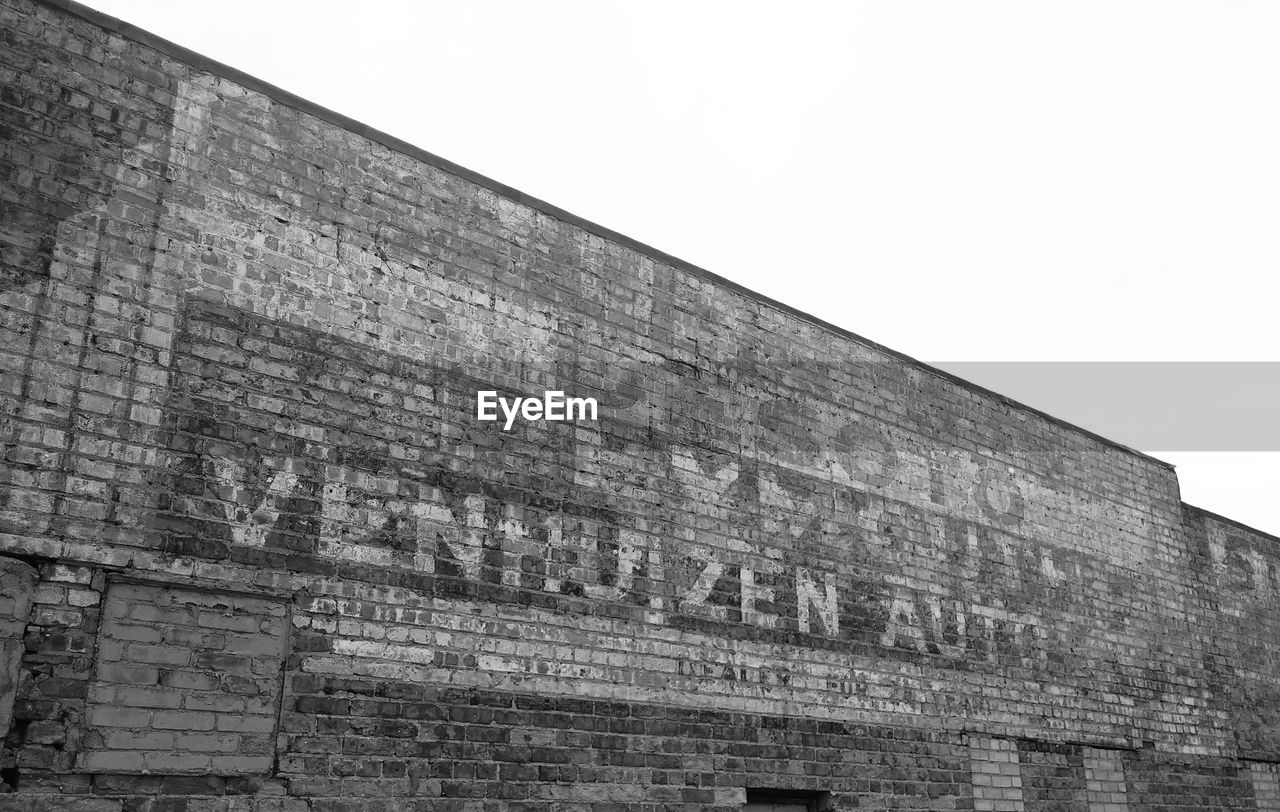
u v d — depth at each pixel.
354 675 5.55
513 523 6.40
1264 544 12.91
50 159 5.25
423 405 6.21
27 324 5.00
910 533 8.78
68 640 4.80
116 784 4.78
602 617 6.64
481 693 5.98
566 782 6.18
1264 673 12.11
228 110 5.93
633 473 7.11
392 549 5.86
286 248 5.93
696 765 6.79
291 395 5.72
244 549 5.36
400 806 5.52
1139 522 11.19
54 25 5.43
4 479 4.79
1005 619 9.30
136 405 5.21
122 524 5.04
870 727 7.90
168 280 5.46
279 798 5.18
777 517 7.87
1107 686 10.06
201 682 5.09
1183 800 10.40
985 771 8.62
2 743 4.55
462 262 6.66
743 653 7.30
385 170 6.47
